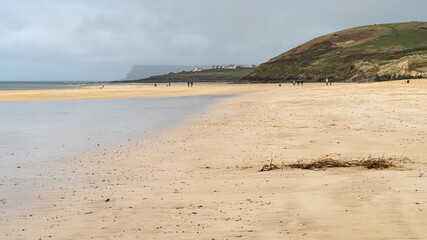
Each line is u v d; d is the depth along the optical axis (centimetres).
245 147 1573
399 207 665
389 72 11475
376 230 566
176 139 1867
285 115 2684
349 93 4859
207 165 1265
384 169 1050
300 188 865
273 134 1878
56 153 1589
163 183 1017
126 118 2984
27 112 3712
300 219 643
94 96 6788
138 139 1917
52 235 634
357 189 816
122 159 1427
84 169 1265
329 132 1864
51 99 6000
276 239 558
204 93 7594
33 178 1140
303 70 16775
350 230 573
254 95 6072
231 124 2334
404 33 18575
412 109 2717
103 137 2023
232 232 602
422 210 639
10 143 1870
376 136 1697
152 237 601
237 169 1177
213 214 709
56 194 934
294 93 5881
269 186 908
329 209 686
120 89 10544
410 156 1253
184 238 588
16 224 703
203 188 931
